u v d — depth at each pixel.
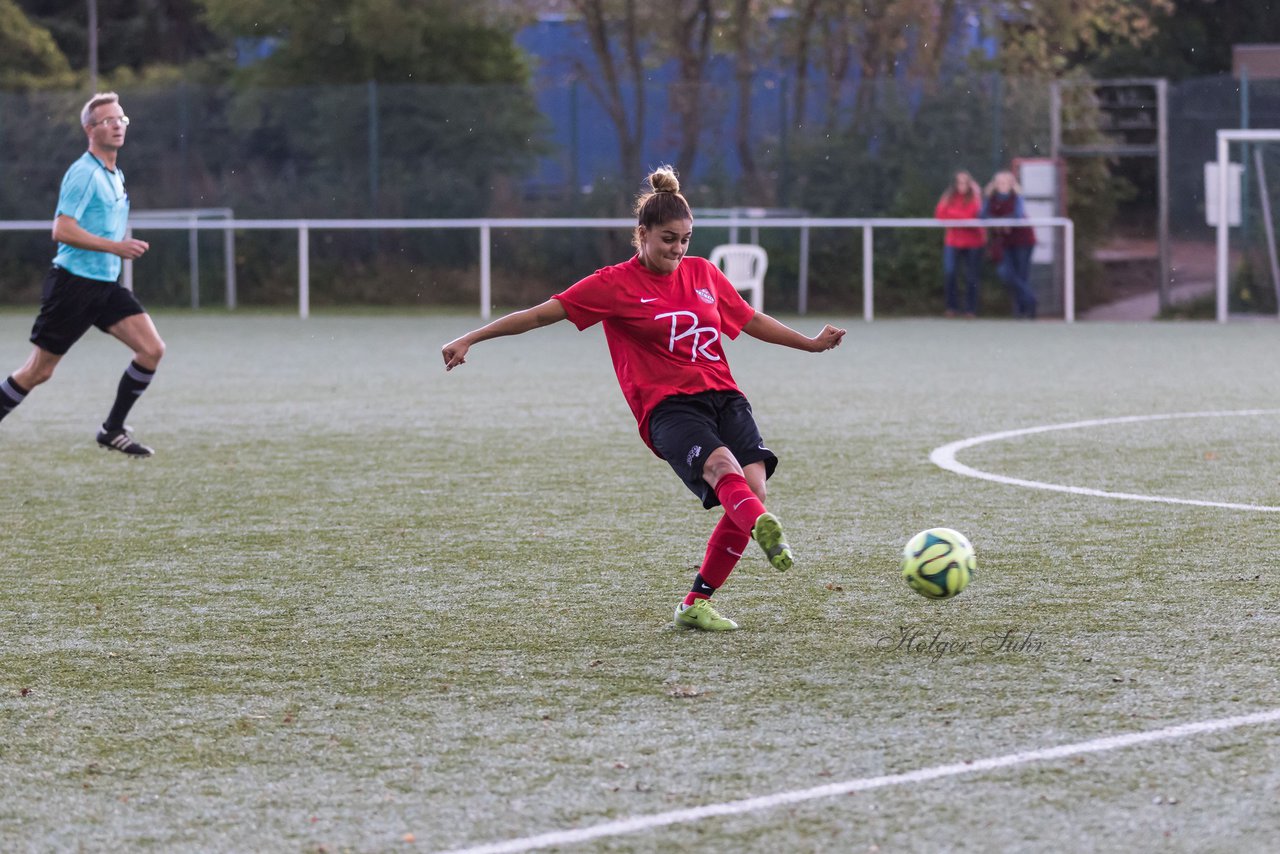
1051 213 80.62
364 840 11.67
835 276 81.69
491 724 14.38
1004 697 14.94
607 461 31.20
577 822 11.94
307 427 37.06
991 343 62.25
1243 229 77.00
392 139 84.75
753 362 54.41
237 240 84.81
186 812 12.30
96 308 30.77
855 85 83.44
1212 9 113.75
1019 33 98.06
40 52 116.00
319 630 18.05
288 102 85.00
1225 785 12.44
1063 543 22.69
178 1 132.38
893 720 14.29
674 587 20.11
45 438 35.44
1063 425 36.50
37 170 85.12
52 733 14.27
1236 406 40.19
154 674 16.23
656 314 18.23
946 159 82.44
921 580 17.56
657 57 100.69
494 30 103.44
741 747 13.59
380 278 84.81
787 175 83.56
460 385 46.66
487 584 20.42
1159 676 15.59
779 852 11.33
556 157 85.06
